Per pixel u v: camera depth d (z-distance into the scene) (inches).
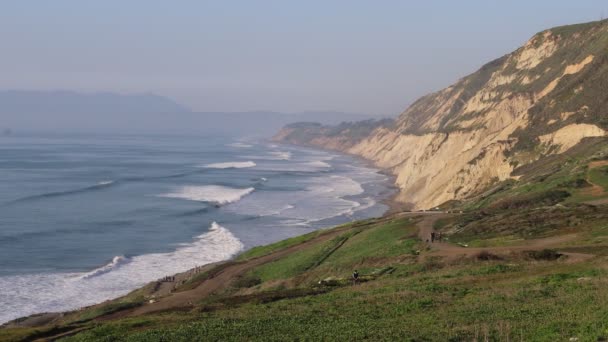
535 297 1207.6
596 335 887.1
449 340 973.2
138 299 2240.4
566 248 1818.4
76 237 3806.6
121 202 5221.5
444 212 3250.5
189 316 1380.4
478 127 6230.3
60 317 2126.0
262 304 1496.1
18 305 2466.8
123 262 3238.2
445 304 1240.2
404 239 2400.3
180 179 7170.3
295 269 2374.5
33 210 4670.3
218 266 2721.5
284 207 5196.9
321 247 2694.4
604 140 3609.7
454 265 1779.0
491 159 4547.2
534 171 3705.7
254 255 2987.2
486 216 2696.9
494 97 6988.2
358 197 5964.6
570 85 4741.6
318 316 1238.3
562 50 6333.7
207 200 5457.7
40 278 2891.2
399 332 1047.0
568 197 2728.8
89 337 1253.1
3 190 5669.3
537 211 2509.8
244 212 4904.0
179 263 3240.7
